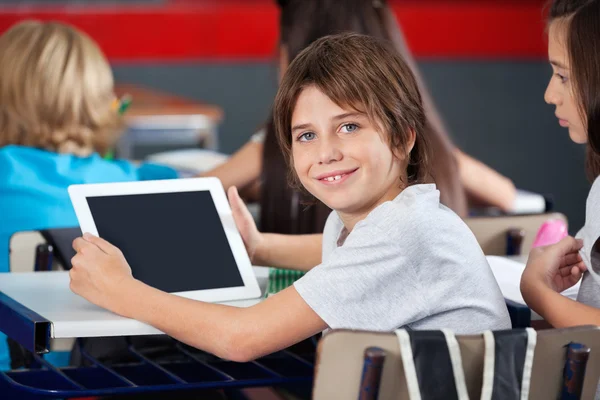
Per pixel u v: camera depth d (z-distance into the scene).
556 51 1.88
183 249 1.88
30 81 2.48
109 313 1.69
